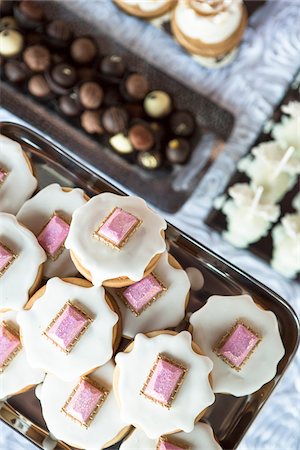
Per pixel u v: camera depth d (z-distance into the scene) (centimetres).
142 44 99
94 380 61
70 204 64
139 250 59
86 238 59
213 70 98
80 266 60
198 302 66
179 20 93
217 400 65
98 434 61
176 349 59
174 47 99
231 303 63
